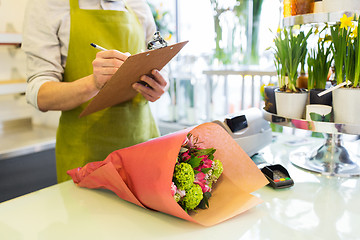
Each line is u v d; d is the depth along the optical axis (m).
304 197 0.76
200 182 0.69
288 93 0.96
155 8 3.36
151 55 0.80
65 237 0.60
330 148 0.97
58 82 1.07
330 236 0.59
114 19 1.16
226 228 0.63
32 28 1.08
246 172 0.77
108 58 0.93
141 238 0.60
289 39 1.01
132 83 0.96
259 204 0.73
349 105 0.84
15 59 2.86
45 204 0.75
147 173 0.65
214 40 3.01
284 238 0.59
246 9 2.69
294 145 1.20
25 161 2.53
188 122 3.46
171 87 3.53
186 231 0.62
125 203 0.75
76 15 1.11
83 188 0.84
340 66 0.90
